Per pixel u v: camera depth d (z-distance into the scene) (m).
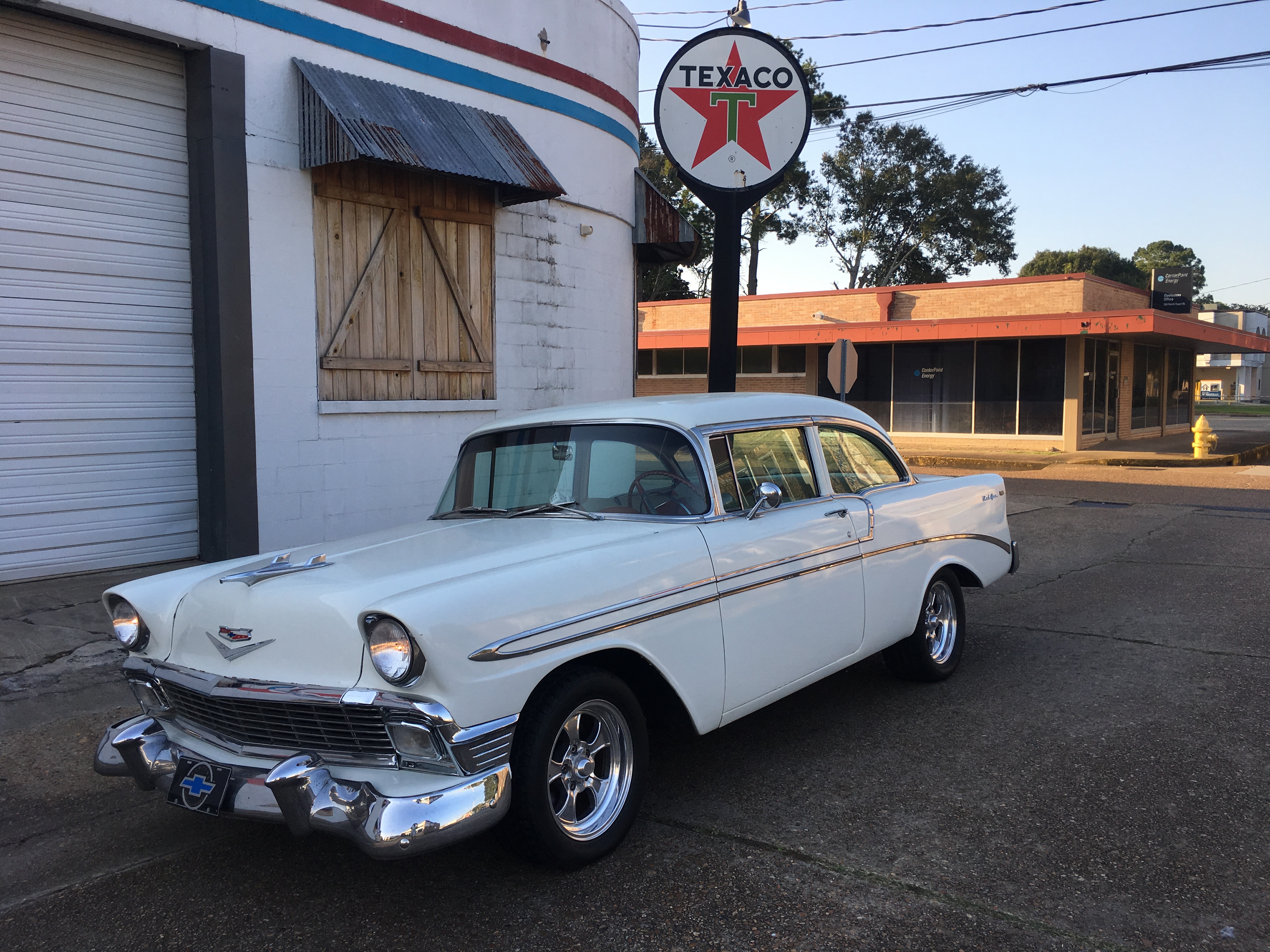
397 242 8.39
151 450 7.15
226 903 3.18
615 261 11.37
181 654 3.39
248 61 7.21
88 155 6.69
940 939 2.81
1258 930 2.83
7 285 6.38
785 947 2.79
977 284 23.91
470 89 9.00
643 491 3.98
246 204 7.23
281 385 7.54
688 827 3.62
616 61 11.09
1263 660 5.62
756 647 3.95
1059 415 23.05
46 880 3.37
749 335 25.50
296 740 3.07
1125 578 8.30
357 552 3.65
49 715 4.85
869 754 4.33
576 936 2.88
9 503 6.49
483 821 2.84
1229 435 30.30
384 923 3.01
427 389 8.74
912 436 25.03
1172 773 4.01
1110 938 2.79
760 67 8.09
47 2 6.20
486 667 2.92
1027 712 4.86
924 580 5.11
